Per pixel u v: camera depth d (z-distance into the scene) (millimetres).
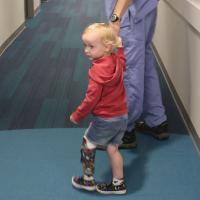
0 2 4383
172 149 2426
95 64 1780
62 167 2209
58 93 3332
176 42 3230
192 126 2590
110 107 1819
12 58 4293
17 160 2279
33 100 3174
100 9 7301
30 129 2676
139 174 2154
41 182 2074
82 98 3232
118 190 1967
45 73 3828
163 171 2186
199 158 2324
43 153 2357
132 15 2242
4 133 2611
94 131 1875
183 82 2908
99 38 1734
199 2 2531
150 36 2404
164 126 2539
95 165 2230
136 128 2658
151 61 2500
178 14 3135
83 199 1941
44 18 6453
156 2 2285
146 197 1959
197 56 2473
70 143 2479
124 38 2273
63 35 5348
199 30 2309
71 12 7012
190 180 2104
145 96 2525
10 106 3049
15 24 5180
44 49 4668
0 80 3615
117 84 1818
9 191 1996
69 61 4227
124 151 2396
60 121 2807
